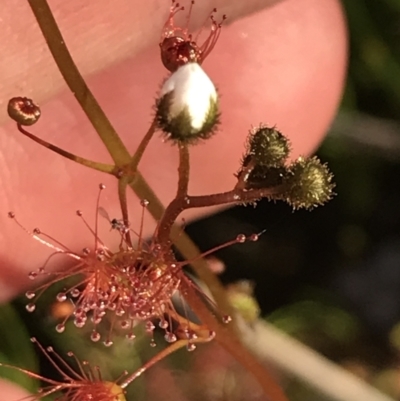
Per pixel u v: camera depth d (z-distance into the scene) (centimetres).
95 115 8
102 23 11
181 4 12
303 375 13
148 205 9
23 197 12
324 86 13
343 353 15
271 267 15
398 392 14
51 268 12
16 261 12
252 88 13
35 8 8
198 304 9
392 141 15
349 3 14
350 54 14
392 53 14
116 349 12
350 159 15
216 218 15
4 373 12
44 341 12
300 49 13
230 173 13
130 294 9
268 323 13
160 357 9
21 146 12
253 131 9
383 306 15
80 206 12
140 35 12
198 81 8
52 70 11
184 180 8
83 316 9
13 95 11
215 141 12
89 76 12
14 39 11
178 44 8
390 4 14
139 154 9
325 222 15
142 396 13
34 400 10
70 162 12
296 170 8
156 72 12
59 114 12
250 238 9
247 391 13
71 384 9
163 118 8
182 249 9
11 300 12
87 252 9
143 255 9
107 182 12
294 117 13
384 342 15
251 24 13
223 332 9
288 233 15
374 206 15
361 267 15
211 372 13
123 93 12
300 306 14
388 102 15
